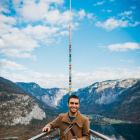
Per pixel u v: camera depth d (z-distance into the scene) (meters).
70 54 8.51
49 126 2.93
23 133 144.88
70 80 8.20
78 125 2.68
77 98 2.74
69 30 8.84
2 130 144.25
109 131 199.00
